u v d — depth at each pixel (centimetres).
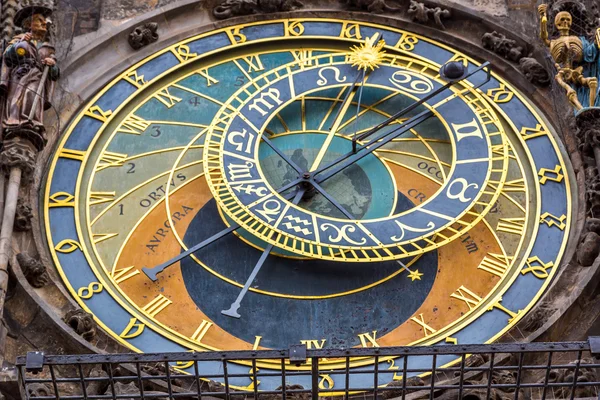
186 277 2072
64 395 1906
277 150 2169
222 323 2030
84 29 2298
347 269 2080
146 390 1930
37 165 2139
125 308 2031
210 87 2269
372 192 2166
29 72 2177
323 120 2234
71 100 2220
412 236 2083
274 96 2228
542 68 2261
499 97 2252
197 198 2147
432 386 1809
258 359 1877
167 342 2005
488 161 2167
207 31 2322
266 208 2105
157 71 2275
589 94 2198
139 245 2097
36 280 2014
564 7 2294
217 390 1930
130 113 2230
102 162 2173
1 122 2142
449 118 2217
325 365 1981
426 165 2191
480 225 2120
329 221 2095
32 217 2075
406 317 2036
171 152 2194
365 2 2342
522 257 2084
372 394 1923
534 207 2134
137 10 2325
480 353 1795
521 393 1911
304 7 2345
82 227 2103
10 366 1914
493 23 2317
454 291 2056
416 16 2330
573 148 2184
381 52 2298
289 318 2038
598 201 2102
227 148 2162
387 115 2244
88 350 1961
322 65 2275
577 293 1988
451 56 2305
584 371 1909
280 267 2080
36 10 2255
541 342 1886
